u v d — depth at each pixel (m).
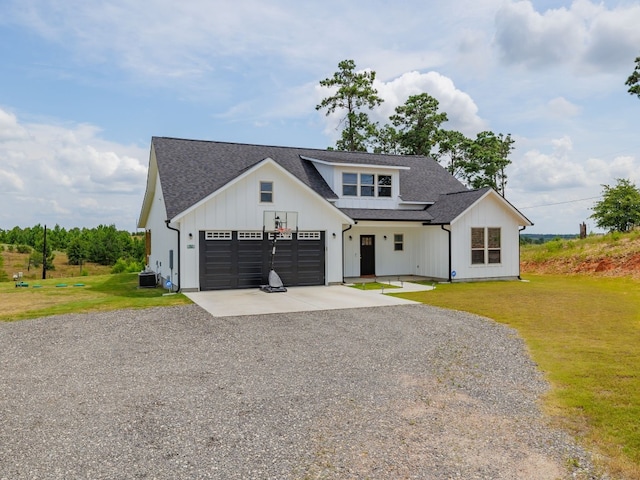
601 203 30.53
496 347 7.76
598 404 5.04
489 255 18.98
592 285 17.31
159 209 18.08
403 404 5.11
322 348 7.62
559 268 23.11
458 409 4.97
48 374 6.12
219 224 14.84
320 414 4.80
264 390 5.55
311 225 16.30
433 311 11.23
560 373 6.25
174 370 6.34
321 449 3.99
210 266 14.80
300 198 16.06
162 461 3.75
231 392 5.47
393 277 19.67
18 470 3.57
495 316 10.62
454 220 17.94
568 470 3.64
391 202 19.62
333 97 37.88
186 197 15.30
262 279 15.53
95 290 15.90
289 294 14.14
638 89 27.45
